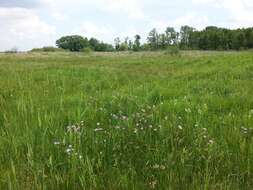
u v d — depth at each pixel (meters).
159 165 4.02
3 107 7.10
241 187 3.64
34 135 4.80
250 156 4.18
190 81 11.74
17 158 4.22
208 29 110.06
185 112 6.33
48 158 4.25
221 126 5.36
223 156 4.20
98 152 4.37
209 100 7.87
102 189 3.59
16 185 3.60
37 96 8.59
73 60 33.34
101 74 15.42
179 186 3.61
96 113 6.19
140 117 5.65
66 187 3.60
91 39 120.06
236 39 97.56
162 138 4.75
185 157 4.14
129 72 17.16
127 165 4.08
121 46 105.44
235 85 10.10
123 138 4.73
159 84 11.24
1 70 16.06
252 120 5.70
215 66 16.66
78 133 4.72
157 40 111.25
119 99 7.70
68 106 7.38
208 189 3.56
